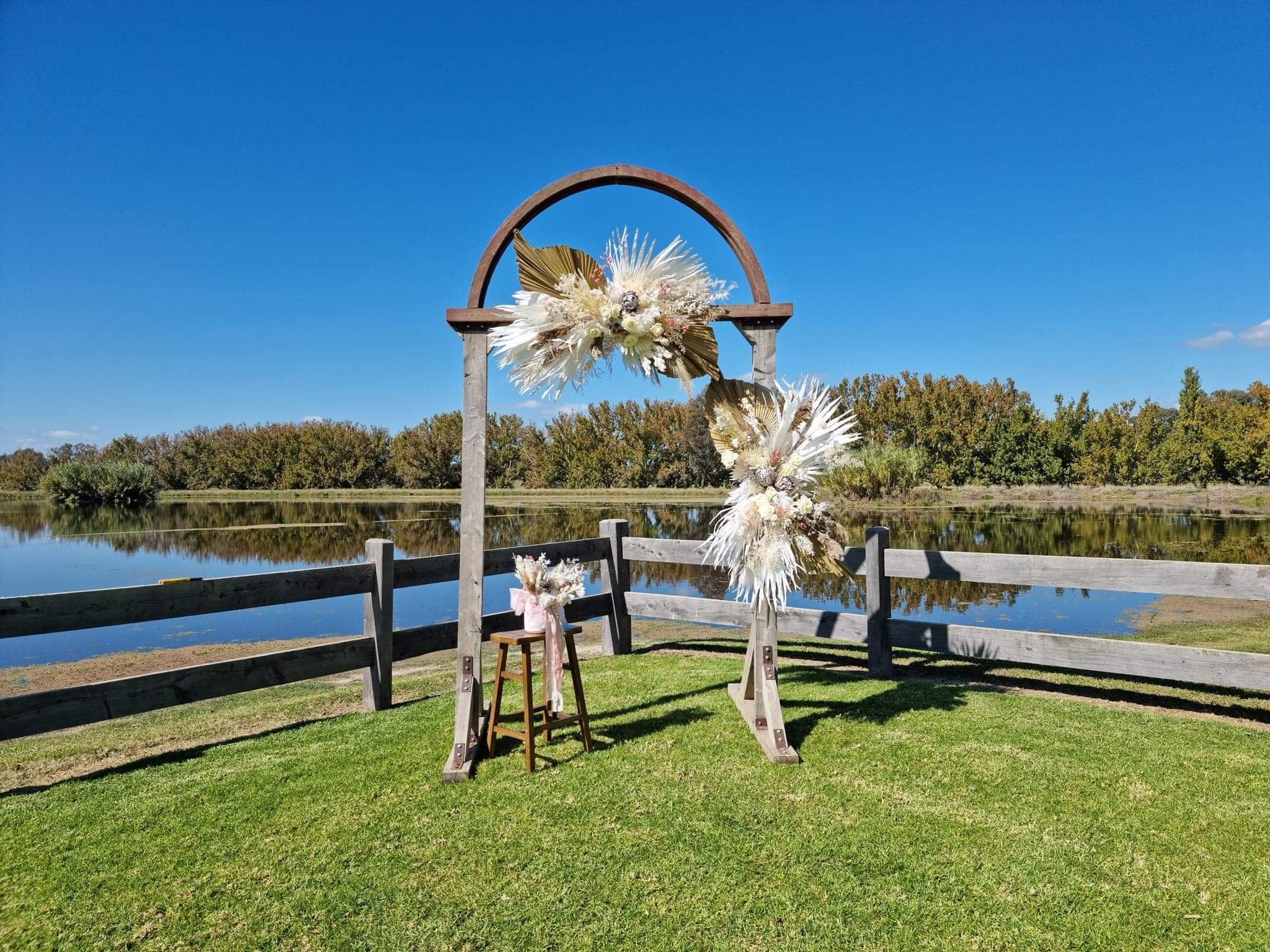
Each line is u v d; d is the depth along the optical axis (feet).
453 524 71.36
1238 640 20.12
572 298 11.18
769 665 12.01
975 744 11.91
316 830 9.55
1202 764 11.00
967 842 8.84
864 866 8.39
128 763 12.54
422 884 8.24
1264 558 33.68
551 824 9.55
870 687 15.57
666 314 11.23
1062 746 11.78
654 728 13.15
